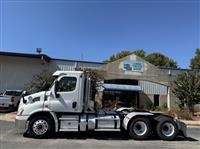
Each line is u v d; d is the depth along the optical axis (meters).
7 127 14.52
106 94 37.62
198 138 13.12
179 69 37.19
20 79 33.28
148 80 35.31
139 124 12.12
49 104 11.73
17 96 24.61
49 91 11.93
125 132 13.24
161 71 35.75
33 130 11.50
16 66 33.44
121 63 34.84
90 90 12.88
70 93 11.95
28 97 11.88
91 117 12.04
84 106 12.26
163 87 38.56
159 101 38.28
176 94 29.36
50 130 11.62
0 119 18.31
